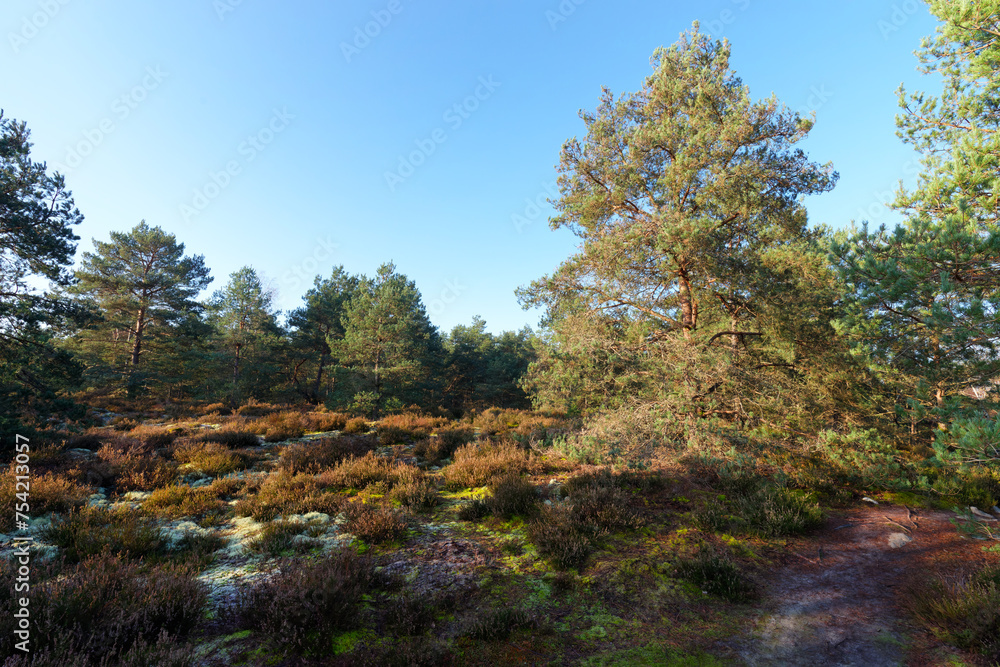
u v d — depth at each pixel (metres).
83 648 3.02
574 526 6.30
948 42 8.63
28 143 13.50
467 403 39.84
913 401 5.94
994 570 4.66
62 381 13.27
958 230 5.39
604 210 10.99
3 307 11.98
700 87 9.92
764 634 4.17
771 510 6.72
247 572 4.91
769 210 10.23
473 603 4.55
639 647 3.94
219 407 23.48
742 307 10.23
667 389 8.95
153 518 6.56
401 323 26.25
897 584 5.07
